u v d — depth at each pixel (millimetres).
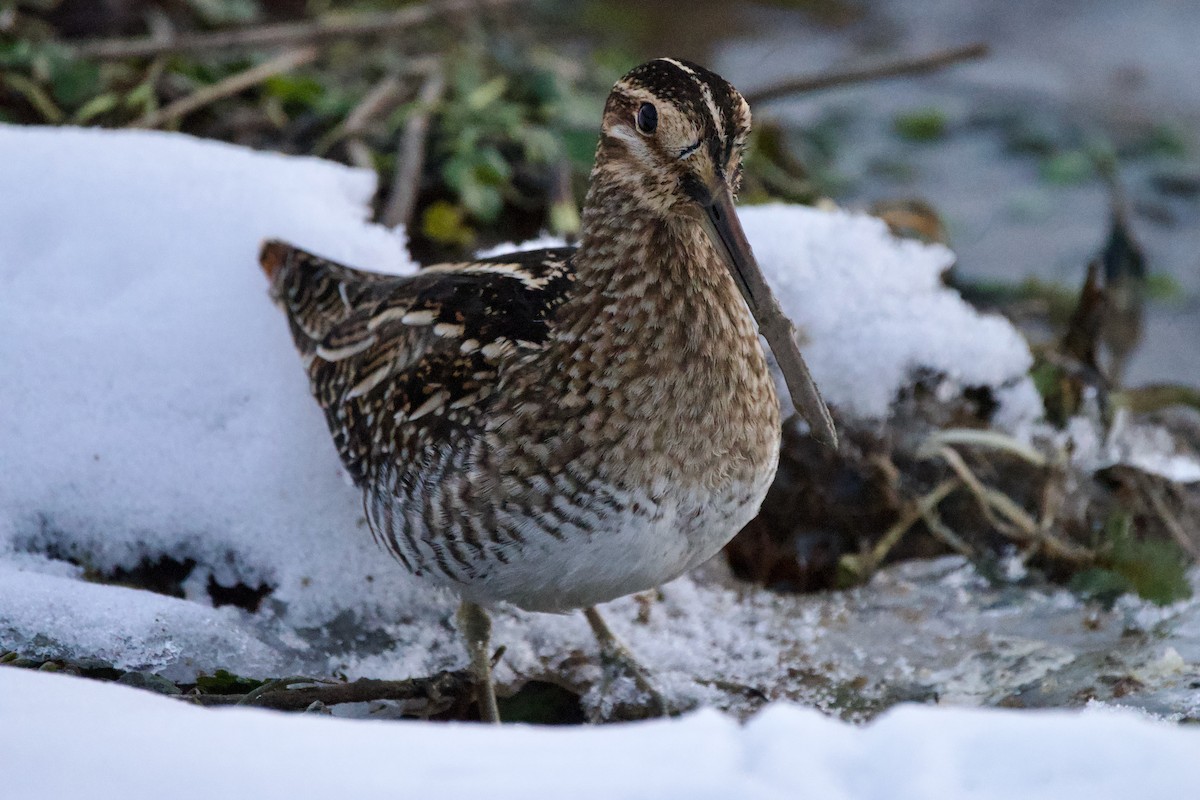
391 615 7152
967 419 8047
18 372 7363
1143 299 10414
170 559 7270
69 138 8195
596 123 10656
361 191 8430
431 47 11641
